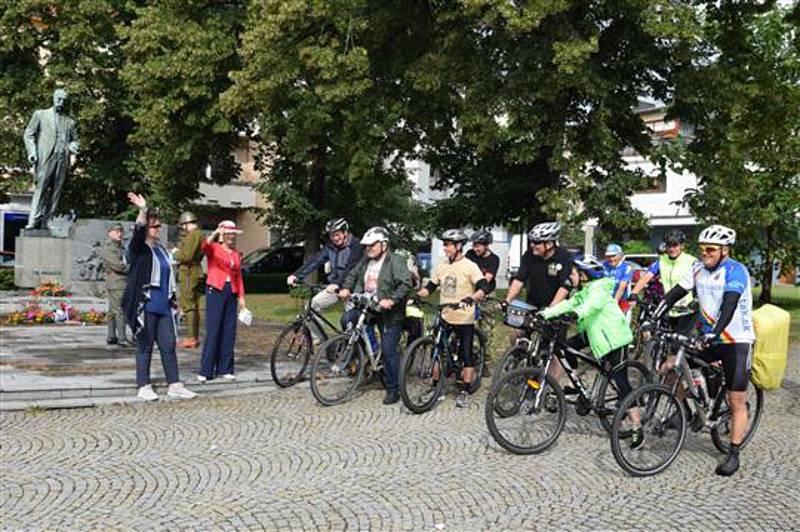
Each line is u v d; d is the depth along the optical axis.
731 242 6.26
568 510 5.33
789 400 9.48
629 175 14.06
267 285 29.58
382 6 13.73
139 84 19.14
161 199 22.69
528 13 10.91
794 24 14.15
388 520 5.03
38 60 23.91
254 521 4.95
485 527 4.95
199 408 8.20
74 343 12.28
